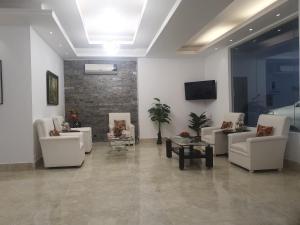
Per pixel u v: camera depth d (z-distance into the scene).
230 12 5.36
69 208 3.23
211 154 5.15
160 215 2.98
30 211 3.16
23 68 5.15
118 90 8.91
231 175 4.58
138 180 4.36
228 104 7.40
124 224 2.78
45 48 6.29
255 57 6.26
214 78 8.29
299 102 4.88
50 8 4.82
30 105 5.19
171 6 4.77
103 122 8.87
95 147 7.83
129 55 8.43
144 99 8.77
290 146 5.04
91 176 4.65
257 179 4.31
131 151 7.05
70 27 6.02
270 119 5.14
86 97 8.80
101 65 8.76
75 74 8.73
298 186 3.92
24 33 5.12
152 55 8.38
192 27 5.45
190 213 3.01
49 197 3.62
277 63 5.50
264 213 2.98
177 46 7.19
